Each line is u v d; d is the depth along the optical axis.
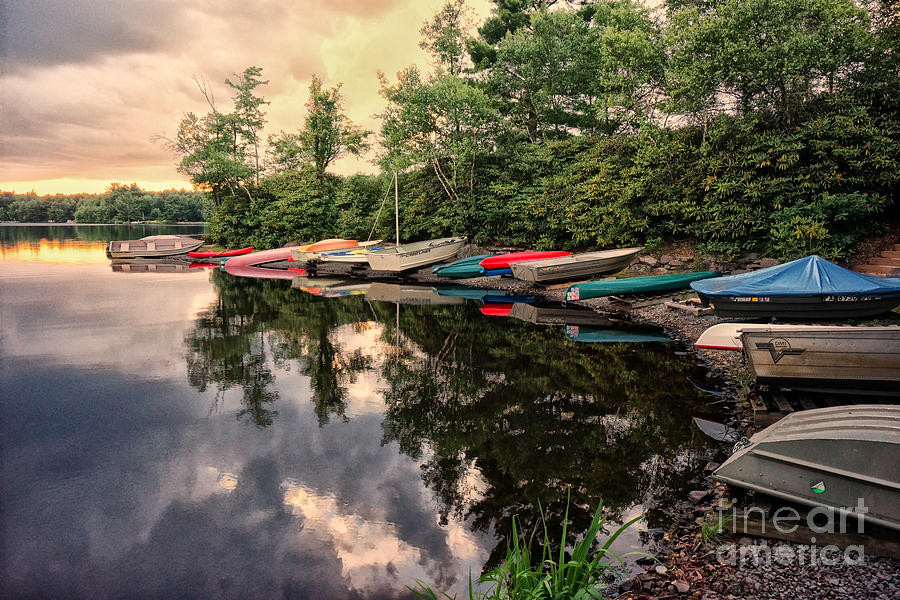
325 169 39.72
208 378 9.14
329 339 12.30
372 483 5.29
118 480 5.44
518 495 4.91
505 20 34.38
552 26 27.98
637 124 21.45
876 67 14.62
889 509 3.53
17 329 13.16
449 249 23.97
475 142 25.50
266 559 4.07
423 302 17.91
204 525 4.58
